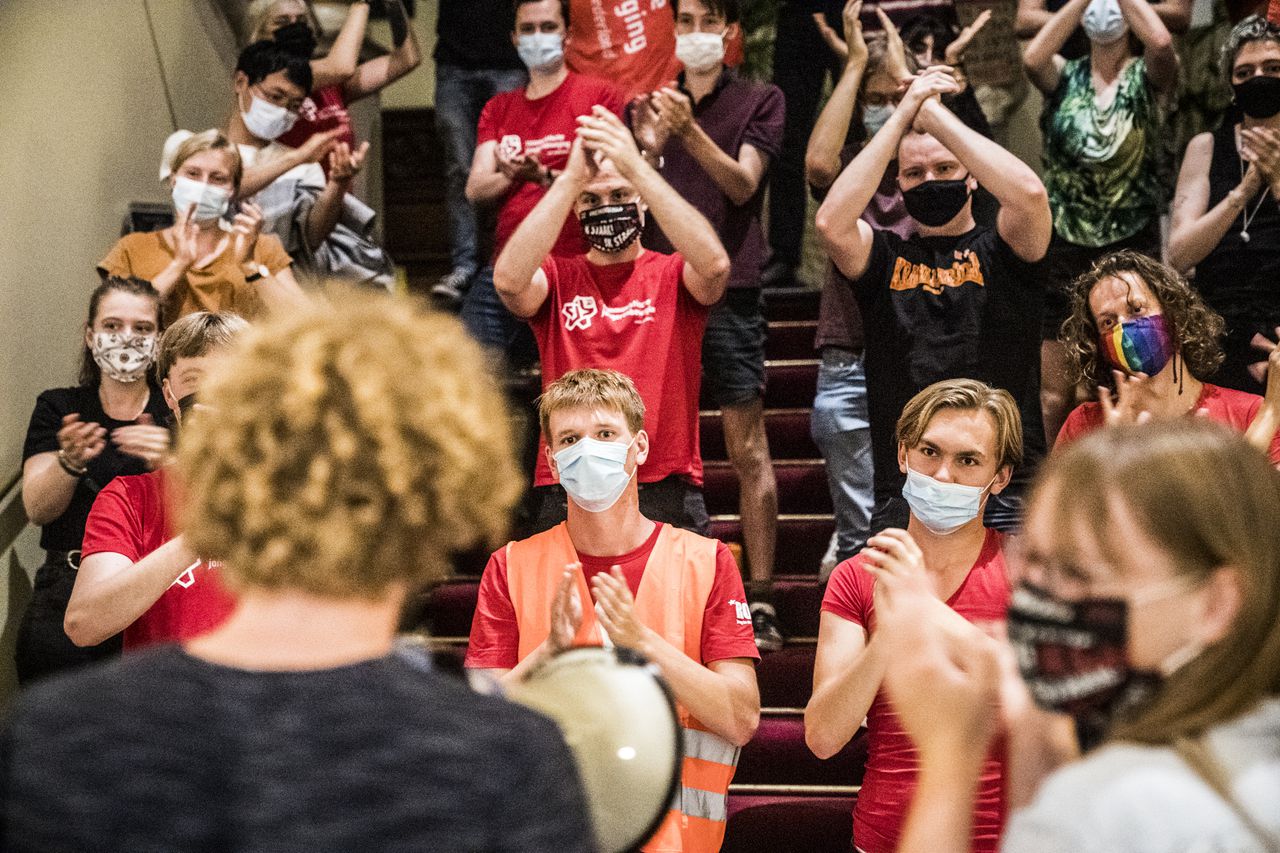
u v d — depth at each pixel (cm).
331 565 134
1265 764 141
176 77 633
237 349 148
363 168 812
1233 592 146
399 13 684
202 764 125
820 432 505
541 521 434
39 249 499
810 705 321
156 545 345
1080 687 153
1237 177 519
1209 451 149
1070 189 550
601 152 431
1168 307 386
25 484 425
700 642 338
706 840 323
